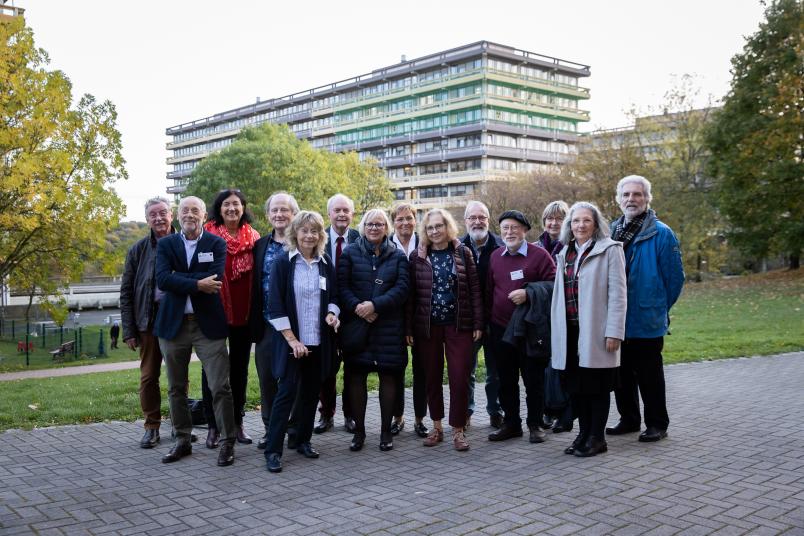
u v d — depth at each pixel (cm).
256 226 3978
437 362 600
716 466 509
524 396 834
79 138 2322
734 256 4203
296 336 553
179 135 13762
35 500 455
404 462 547
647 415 601
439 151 8419
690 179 3875
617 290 544
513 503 435
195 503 449
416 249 616
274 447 529
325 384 657
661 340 599
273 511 432
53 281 2508
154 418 608
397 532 390
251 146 4141
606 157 3519
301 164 4141
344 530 396
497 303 612
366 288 587
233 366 626
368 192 5744
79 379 1292
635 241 596
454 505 435
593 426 553
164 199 612
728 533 379
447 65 8531
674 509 418
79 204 2270
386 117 9250
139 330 604
